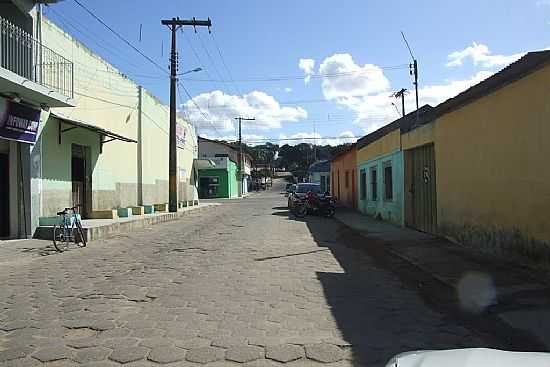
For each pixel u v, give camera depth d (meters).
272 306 6.89
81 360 4.80
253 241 14.64
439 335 5.66
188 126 38.44
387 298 7.49
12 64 13.91
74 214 13.75
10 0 14.27
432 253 11.37
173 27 26.61
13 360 4.81
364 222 20.39
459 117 12.01
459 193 12.13
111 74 21.94
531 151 8.61
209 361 4.77
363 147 25.69
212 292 7.75
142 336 5.53
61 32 17.00
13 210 14.73
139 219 19.67
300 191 27.47
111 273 9.47
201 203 42.19
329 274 9.45
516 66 8.91
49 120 16.30
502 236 9.80
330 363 4.72
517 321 5.98
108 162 21.77
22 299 7.35
